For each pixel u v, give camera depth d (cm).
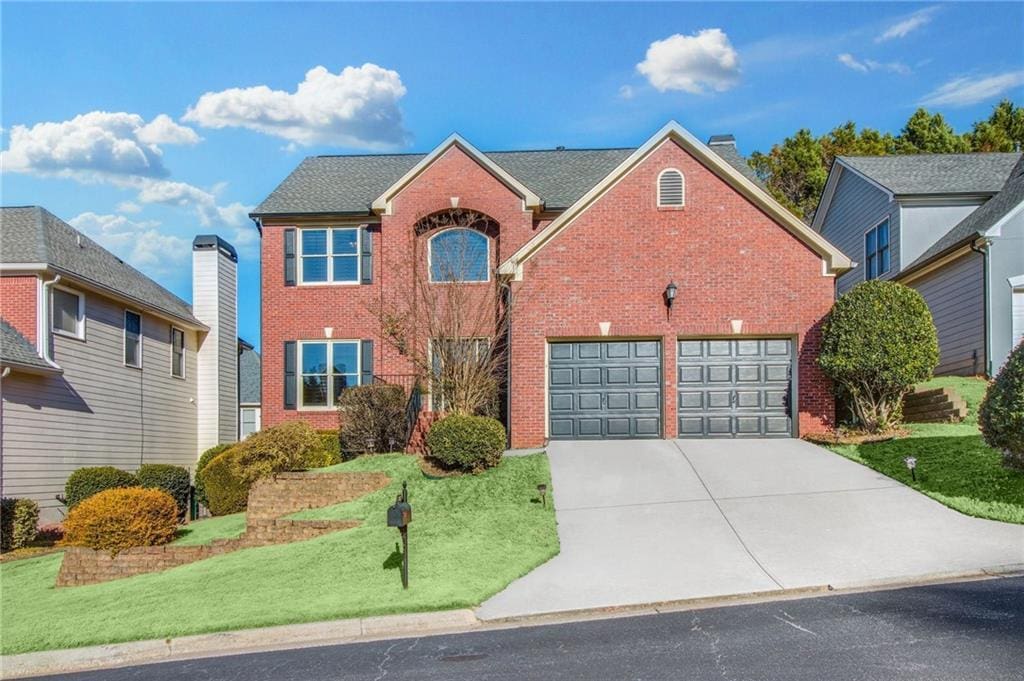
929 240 2344
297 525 1288
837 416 1741
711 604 879
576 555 1073
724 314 1741
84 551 1226
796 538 1080
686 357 1759
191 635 881
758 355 1755
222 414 2619
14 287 1775
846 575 933
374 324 2167
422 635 841
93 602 1048
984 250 1956
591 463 1527
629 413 1762
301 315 2191
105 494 1302
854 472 1380
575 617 873
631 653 711
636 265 1758
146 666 812
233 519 1648
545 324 1761
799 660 656
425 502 1353
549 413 1772
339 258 2208
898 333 1557
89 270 1994
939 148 4350
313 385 2181
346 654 786
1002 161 2550
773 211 1745
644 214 1766
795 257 1741
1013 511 1094
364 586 992
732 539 1094
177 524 1426
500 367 1836
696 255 1753
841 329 1602
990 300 1939
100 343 2008
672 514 1218
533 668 686
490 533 1174
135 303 2123
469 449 1490
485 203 2083
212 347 2578
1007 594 817
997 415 1185
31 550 1470
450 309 1778
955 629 711
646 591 929
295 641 868
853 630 730
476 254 2095
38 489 1736
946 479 1251
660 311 1748
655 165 1772
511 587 970
